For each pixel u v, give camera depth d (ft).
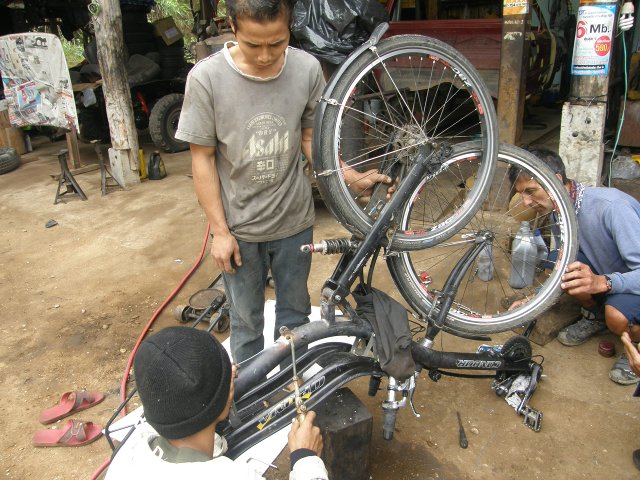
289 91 5.82
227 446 5.38
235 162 5.90
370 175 6.24
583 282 7.06
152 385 3.78
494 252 11.59
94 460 7.37
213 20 17.17
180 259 12.89
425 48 5.77
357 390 8.16
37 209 16.81
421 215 9.71
